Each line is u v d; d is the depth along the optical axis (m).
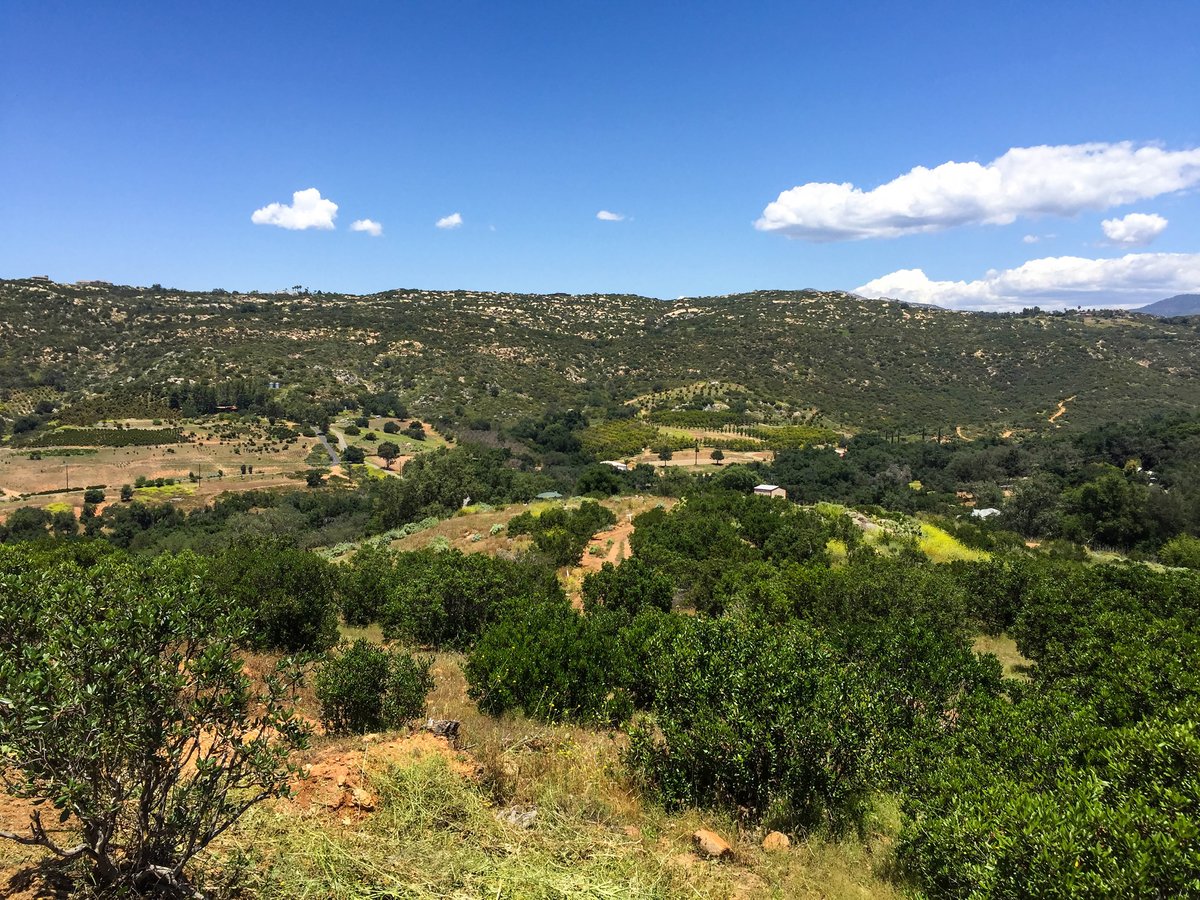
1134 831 3.61
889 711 6.96
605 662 8.86
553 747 6.34
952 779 4.90
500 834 4.52
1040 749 5.30
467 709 8.14
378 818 4.42
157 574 4.18
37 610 3.16
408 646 12.51
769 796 5.47
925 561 21.59
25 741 2.62
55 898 3.10
